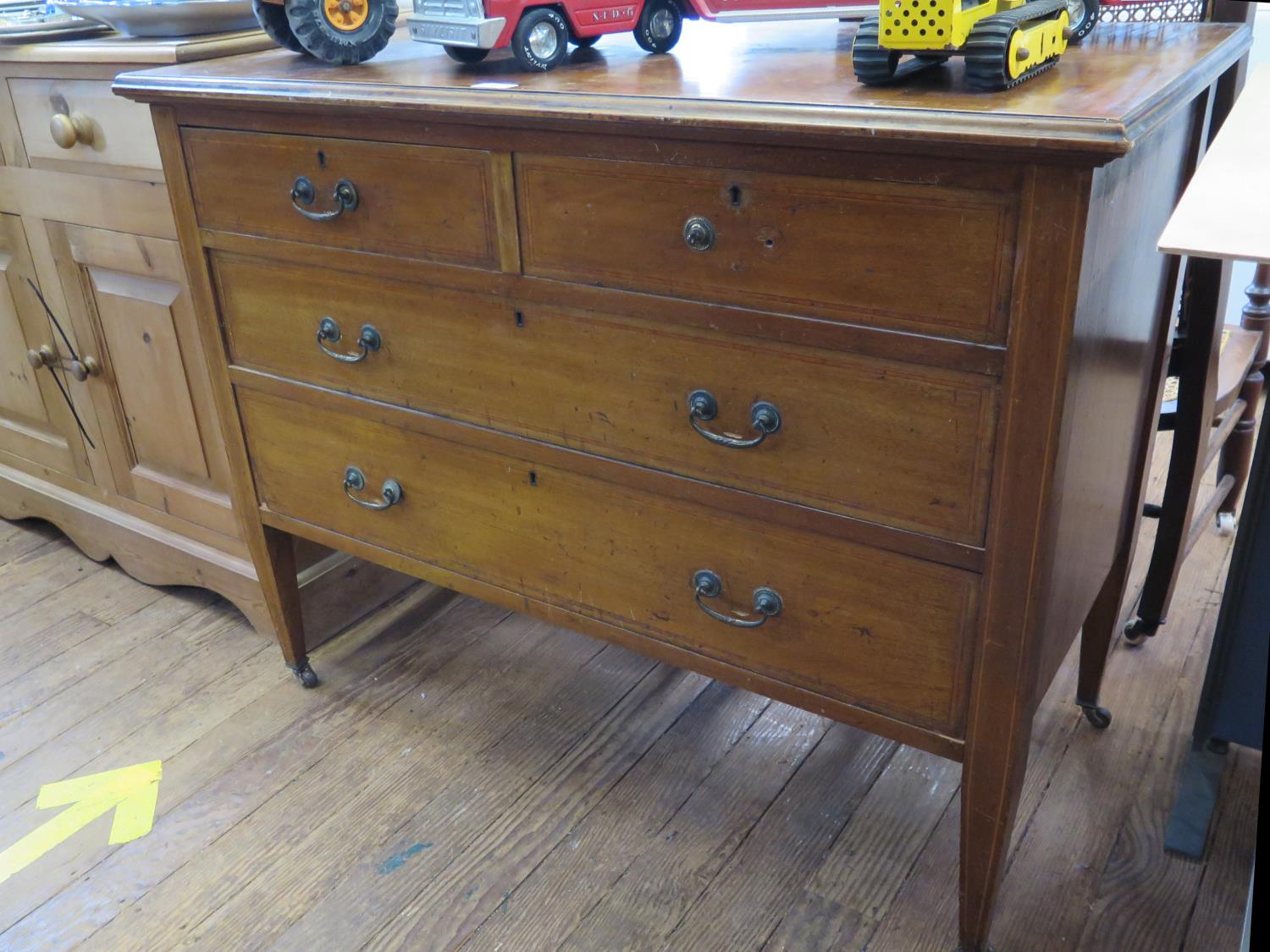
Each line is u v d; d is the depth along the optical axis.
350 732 1.63
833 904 1.30
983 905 1.15
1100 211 0.85
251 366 1.48
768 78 1.04
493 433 1.27
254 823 1.46
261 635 1.87
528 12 1.12
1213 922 1.24
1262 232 0.72
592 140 1.01
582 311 1.12
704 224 0.99
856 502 1.03
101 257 1.65
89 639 1.88
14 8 1.87
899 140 0.84
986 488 0.95
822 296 0.96
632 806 1.47
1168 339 1.31
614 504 1.21
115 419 1.83
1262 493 1.19
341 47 1.25
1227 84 1.28
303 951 1.27
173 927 1.31
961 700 1.06
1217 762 1.36
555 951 1.26
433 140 1.12
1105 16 1.32
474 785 1.51
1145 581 1.67
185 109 1.32
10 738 1.64
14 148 1.68
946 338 0.91
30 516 2.19
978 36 0.89
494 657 1.80
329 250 1.28
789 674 1.17
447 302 1.22
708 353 1.05
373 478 1.43
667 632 1.25
